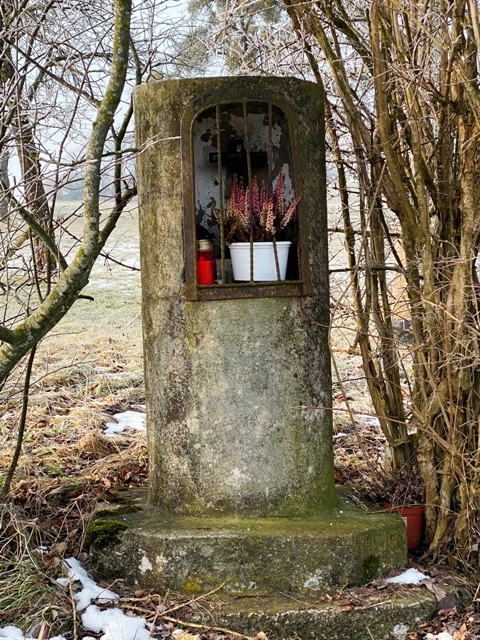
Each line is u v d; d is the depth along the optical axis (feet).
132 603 10.62
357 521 11.41
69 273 10.38
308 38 12.63
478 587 11.04
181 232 11.43
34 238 13.37
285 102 11.27
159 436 11.91
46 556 11.47
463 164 11.34
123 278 41.96
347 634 10.32
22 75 11.56
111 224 12.32
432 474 12.04
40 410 18.72
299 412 11.62
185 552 10.78
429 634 10.32
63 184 11.07
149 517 11.65
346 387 21.04
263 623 10.21
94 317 32.40
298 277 11.57
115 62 10.03
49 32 13.24
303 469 11.65
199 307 11.41
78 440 16.89
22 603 10.28
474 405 11.89
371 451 16.47
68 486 14.19
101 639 9.78
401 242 13.23
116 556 11.18
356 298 13.05
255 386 11.43
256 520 11.36
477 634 10.25
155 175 11.58
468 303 11.74
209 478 11.51
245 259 11.52
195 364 11.48
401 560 11.39
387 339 12.56
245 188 12.45
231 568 10.77
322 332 11.89
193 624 10.17
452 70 11.50
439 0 11.35
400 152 12.12
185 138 11.16
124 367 23.41
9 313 27.91
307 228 11.56
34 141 12.16
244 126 11.80
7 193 11.49
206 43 13.96
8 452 15.58
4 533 11.55
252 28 15.56
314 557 10.77
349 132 12.85
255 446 11.46
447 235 12.08
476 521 11.70
